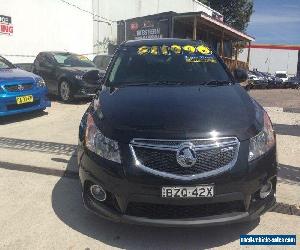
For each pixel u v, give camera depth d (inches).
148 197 117.6
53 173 188.9
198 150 116.5
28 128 284.8
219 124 122.3
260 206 124.8
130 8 850.1
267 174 123.8
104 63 544.7
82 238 129.6
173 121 123.6
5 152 222.2
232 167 117.2
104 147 124.1
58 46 620.1
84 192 132.9
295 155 219.3
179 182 115.0
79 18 663.8
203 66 182.5
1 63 343.9
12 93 298.0
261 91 786.2
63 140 248.5
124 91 155.3
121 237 130.3
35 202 156.5
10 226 137.4
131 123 124.8
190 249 123.5
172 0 1021.2
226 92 152.9
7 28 522.9
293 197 160.2
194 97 144.2
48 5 591.5
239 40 1130.7
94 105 150.1
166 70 177.8
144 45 196.7
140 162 118.5
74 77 401.1
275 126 295.7
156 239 129.1
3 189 169.6
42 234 132.0
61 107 382.0
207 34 981.2
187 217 119.6
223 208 120.3
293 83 1114.7
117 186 120.2
